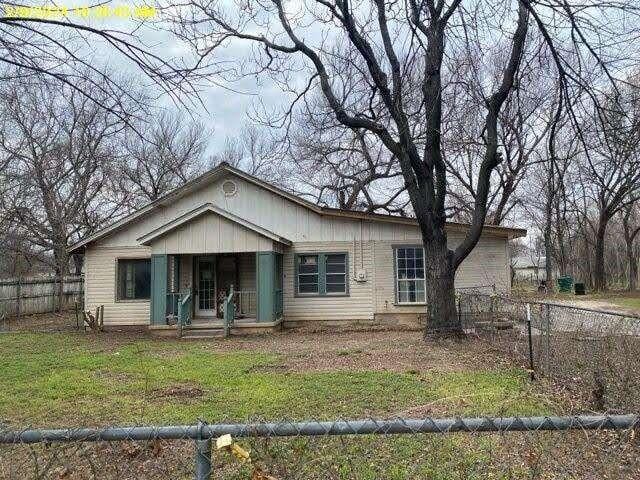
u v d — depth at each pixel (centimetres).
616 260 5609
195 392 791
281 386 812
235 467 396
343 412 649
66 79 370
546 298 3028
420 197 1308
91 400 755
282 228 1838
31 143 2139
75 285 2862
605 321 636
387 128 1384
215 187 1864
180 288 1850
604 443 381
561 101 786
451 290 1321
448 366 966
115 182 3284
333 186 3061
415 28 758
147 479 400
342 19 1140
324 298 1805
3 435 257
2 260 3072
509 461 394
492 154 1273
